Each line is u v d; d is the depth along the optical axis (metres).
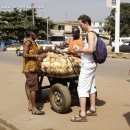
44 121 5.31
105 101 6.55
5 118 5.59
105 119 5.32
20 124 5.22
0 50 35.91
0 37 46.44
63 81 5.98
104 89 7.87
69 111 5.83
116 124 5.05
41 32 48.69
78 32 6.06
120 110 5.86
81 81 5.23
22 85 8.70
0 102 6.76
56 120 5.34
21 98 7.06
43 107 6.14
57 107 5.76
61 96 5.63
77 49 5.28
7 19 46.94
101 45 5.11
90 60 5.18
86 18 5.13
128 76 10.55
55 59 5.77
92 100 5.51
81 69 5.24
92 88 5.46
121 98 6.81
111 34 47.03
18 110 6.07
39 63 5.81
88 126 4.97
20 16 47.44
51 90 5.83
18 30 46.44
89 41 5.06
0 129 5.39
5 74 11.25
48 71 5.82
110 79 9.80
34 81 5.61
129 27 46.94
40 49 6.06
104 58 5.16
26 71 5.59
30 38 5.59
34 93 5.66
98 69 13.16
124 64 15.57
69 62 5.63
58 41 35.53
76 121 5.21
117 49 22.47
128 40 32.19
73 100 6.42
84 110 5.25
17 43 41.16
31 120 5.39
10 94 7.52
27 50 5.52
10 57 22.73
